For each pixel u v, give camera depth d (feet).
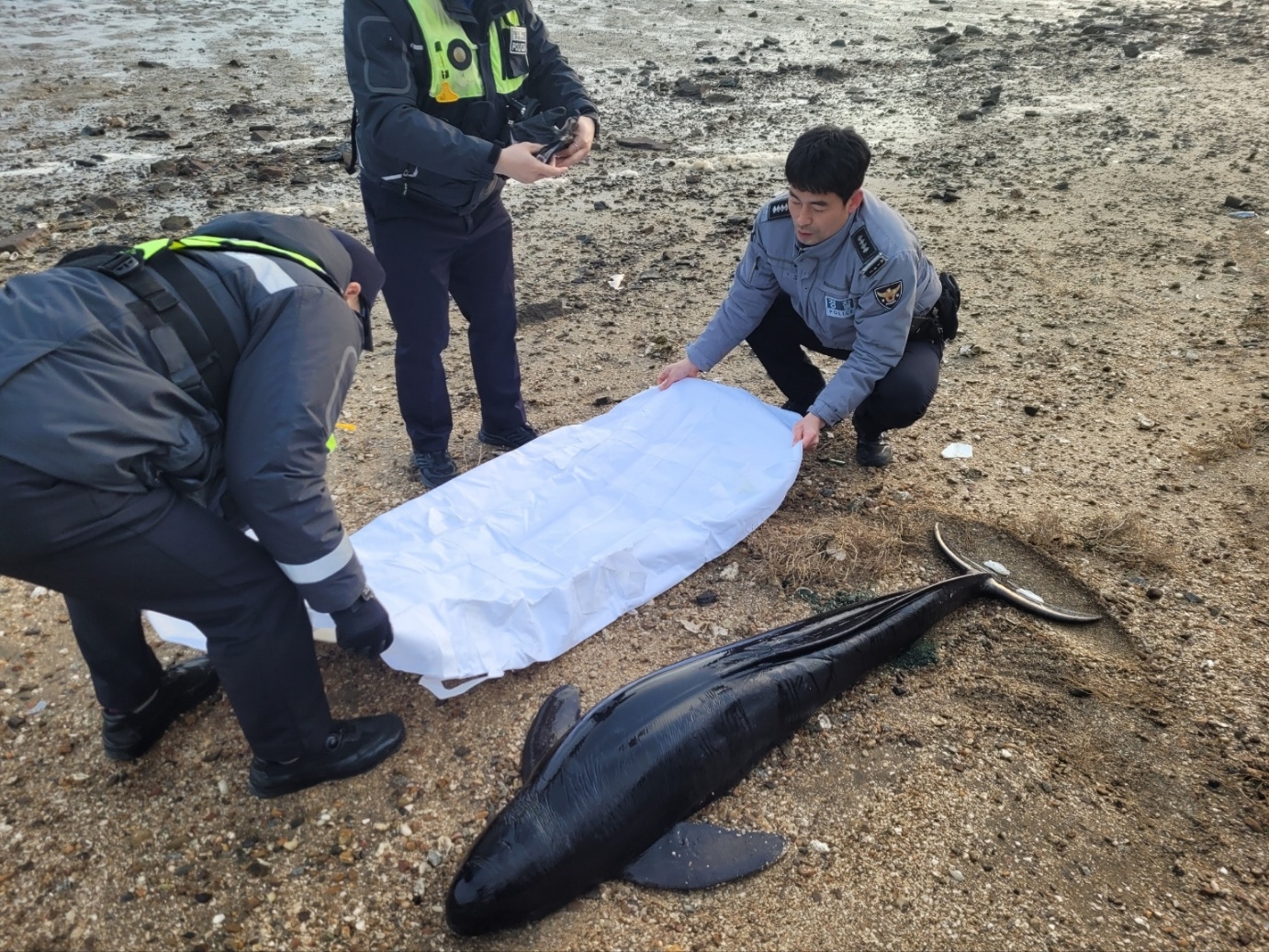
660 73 35.78
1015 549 13.03
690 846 9.05
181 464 7.73
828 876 8.96
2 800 9.58
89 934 8.45
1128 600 12.07
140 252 7.80
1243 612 11.76
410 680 11.00
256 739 9.05
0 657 11.23
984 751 10.17
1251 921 8.53
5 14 42.39
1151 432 15.16
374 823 9.39
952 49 37.91
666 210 24.31
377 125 11.39
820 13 45.14
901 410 13.66
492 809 9.54
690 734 9.28
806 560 12.62
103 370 7.14
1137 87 31.94
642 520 12.74
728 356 17.90
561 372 17.30
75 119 29.94
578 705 10.48
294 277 8.23
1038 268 20.49
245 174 25.64
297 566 8.18
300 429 7.91
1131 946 8.34
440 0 11.50
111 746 9.83
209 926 8.51
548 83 13.43
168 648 11.41
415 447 14.26
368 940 8.42
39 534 7.09
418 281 12.79
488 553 12.03
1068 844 9.22
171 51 37.60
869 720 10.57
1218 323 17.98
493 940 8.42
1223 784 9.76
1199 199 23.18
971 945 8.38
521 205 24.85
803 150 11.45
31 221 22.79
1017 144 27.78
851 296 12.76
